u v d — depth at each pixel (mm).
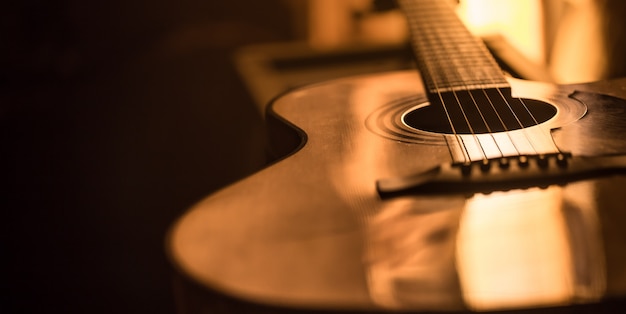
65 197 1594
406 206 631
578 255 574
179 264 589
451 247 586
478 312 542
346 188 657
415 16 995
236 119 1835
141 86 1969
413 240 595
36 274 1377
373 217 621
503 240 590
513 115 806
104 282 1354
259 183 671
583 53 999
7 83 1964
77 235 1479
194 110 1876
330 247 593
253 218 628
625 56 938
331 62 1222
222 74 1985
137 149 1749
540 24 1058
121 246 1443
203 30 1993
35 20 1952
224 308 565
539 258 573
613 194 630
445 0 1044
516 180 649
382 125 767
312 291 559
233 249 599
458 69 851
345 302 549
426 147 714
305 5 1903
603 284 552
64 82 1985
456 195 641
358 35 1813
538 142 705
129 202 1568
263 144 1065
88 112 1894
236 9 1978
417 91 853
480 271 565
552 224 602
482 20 1105
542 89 818
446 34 939
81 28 1984
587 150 688
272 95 1081
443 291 552
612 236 588
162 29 2004
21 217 1535
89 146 1770
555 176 651
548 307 543
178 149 1741
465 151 700
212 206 646
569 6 1009
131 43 2008
